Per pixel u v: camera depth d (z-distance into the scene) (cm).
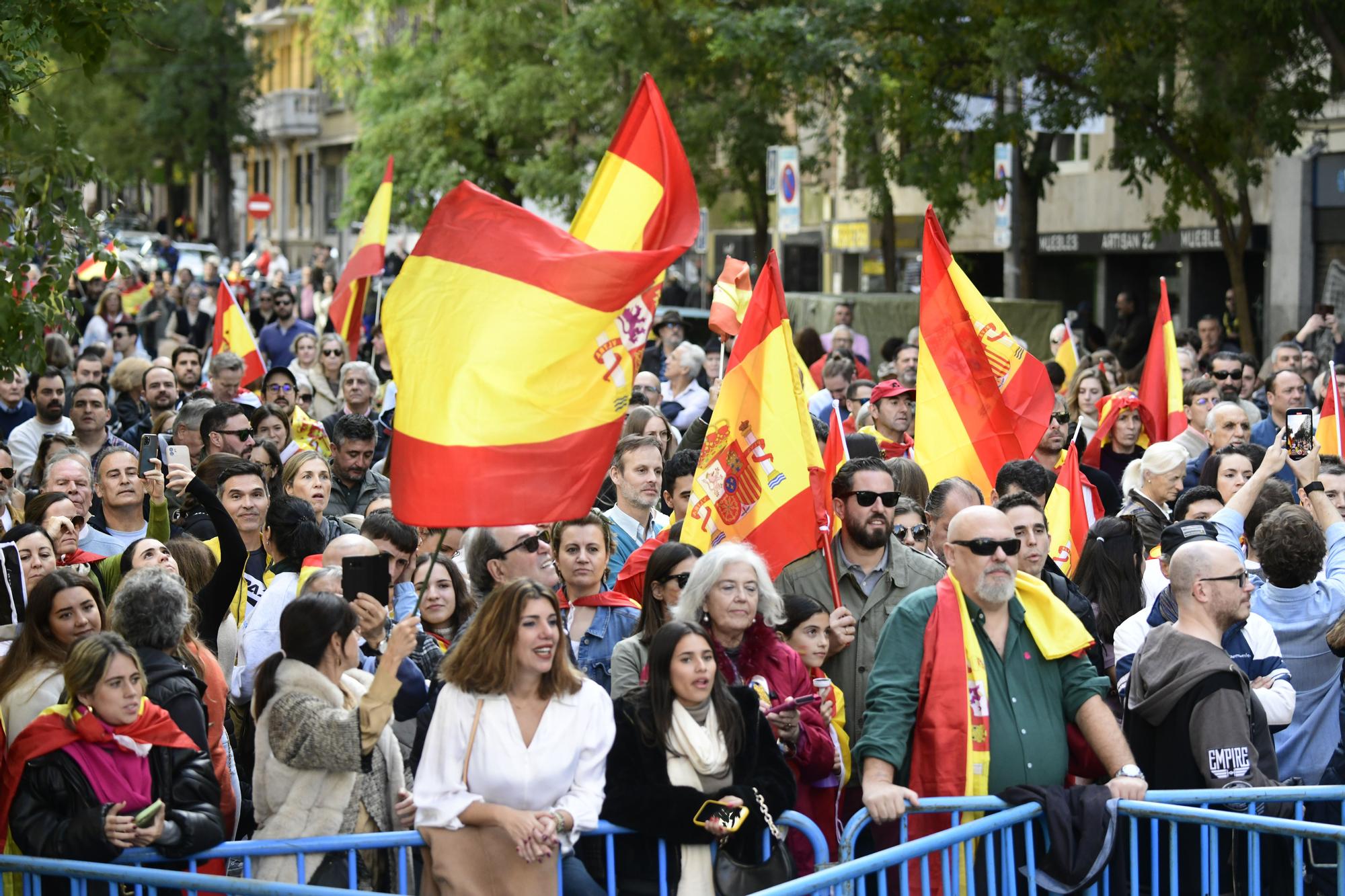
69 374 1540
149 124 5362
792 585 726
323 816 580
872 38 2302
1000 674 614
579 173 3164
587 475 607
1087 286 3378
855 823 584
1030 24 1958
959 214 2566
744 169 2927
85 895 550
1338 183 2600
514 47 3344
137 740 566
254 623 731
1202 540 644
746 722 591
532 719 575
